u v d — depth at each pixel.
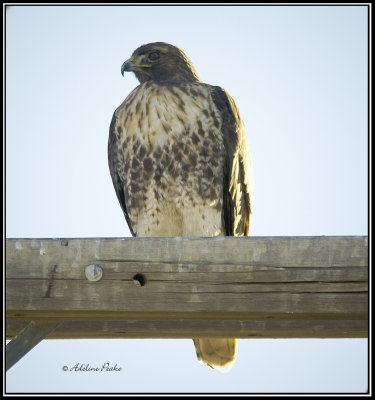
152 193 13.80
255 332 9.58
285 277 7.43
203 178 13.70
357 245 7.43
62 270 7.56
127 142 13.92
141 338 9.94
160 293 7.49
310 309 7.35
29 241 7.63
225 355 12.40
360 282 7.35
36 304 7.49
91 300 7.49
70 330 9.73
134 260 7.56
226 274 7.48
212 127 13.72
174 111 13.60
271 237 7.52
